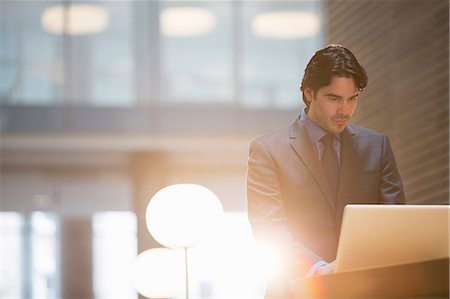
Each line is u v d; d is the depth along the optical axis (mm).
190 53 16641
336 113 3355
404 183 8602
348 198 3500
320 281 2881
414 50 8453
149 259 17000
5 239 18750
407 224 2967
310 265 3270
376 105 9000
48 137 16484
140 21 16641
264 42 16641
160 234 10969
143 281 16875
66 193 17438
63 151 16875
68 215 18156
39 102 16484
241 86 16609
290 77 16578
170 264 17203
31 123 16453
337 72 3307
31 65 16484
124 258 18750
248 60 16641
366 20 9164
